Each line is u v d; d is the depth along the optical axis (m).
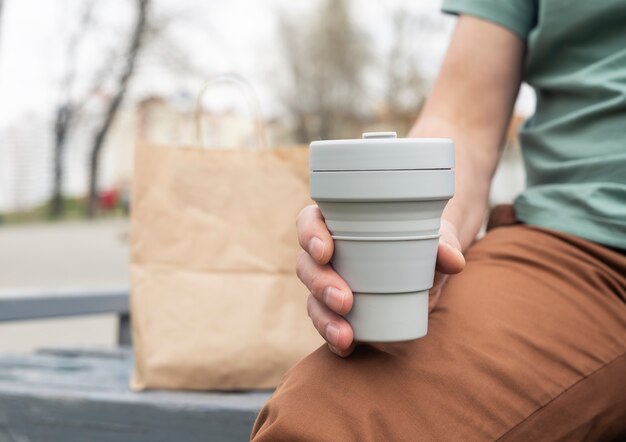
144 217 1.67
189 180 1.68
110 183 21.11
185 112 18.48
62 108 19.12
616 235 1.04
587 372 0.90
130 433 1.54
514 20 1.25
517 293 0.96
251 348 1.63
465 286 0.98
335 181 0.77
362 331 0.80
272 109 21.27
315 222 0.82
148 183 1.68
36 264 8.98
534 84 1.23
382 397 0.82
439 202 0.78
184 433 1.50
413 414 0.82
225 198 1.68
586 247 1.04
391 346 0.87
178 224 1.67
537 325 0.92
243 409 1.47
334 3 20.89
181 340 1.63
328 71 21.08
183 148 1.69
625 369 0.94
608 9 1.12
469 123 1.24
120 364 1.92
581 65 1.17
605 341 0.93
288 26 21.00
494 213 1.26
